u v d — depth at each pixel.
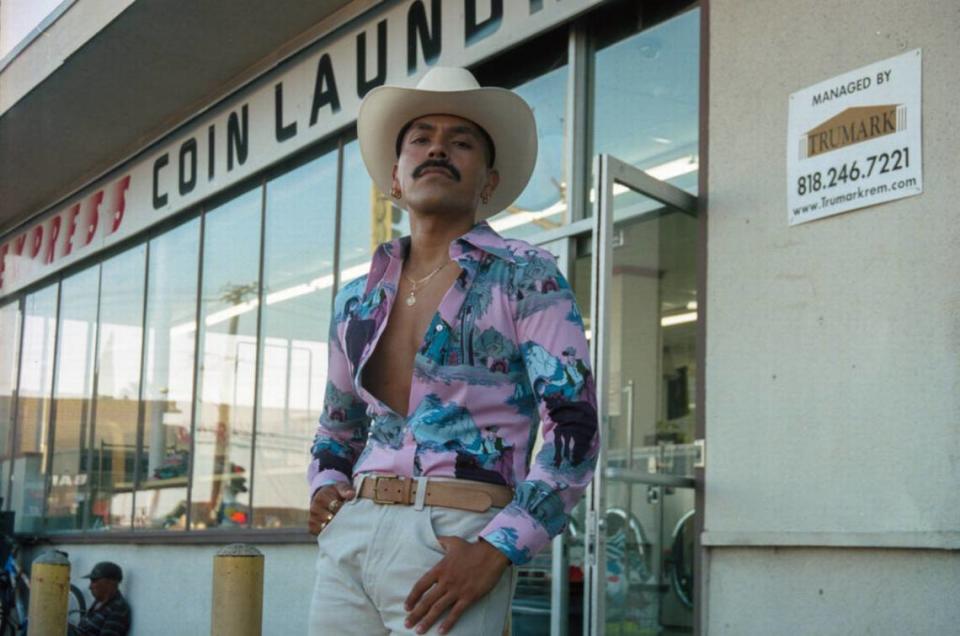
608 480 4.98
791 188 4.61
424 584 2.16
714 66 5.01
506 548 2.14
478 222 2.55
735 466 4.65
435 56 6.71
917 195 4.18
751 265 4.72
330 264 7.68
